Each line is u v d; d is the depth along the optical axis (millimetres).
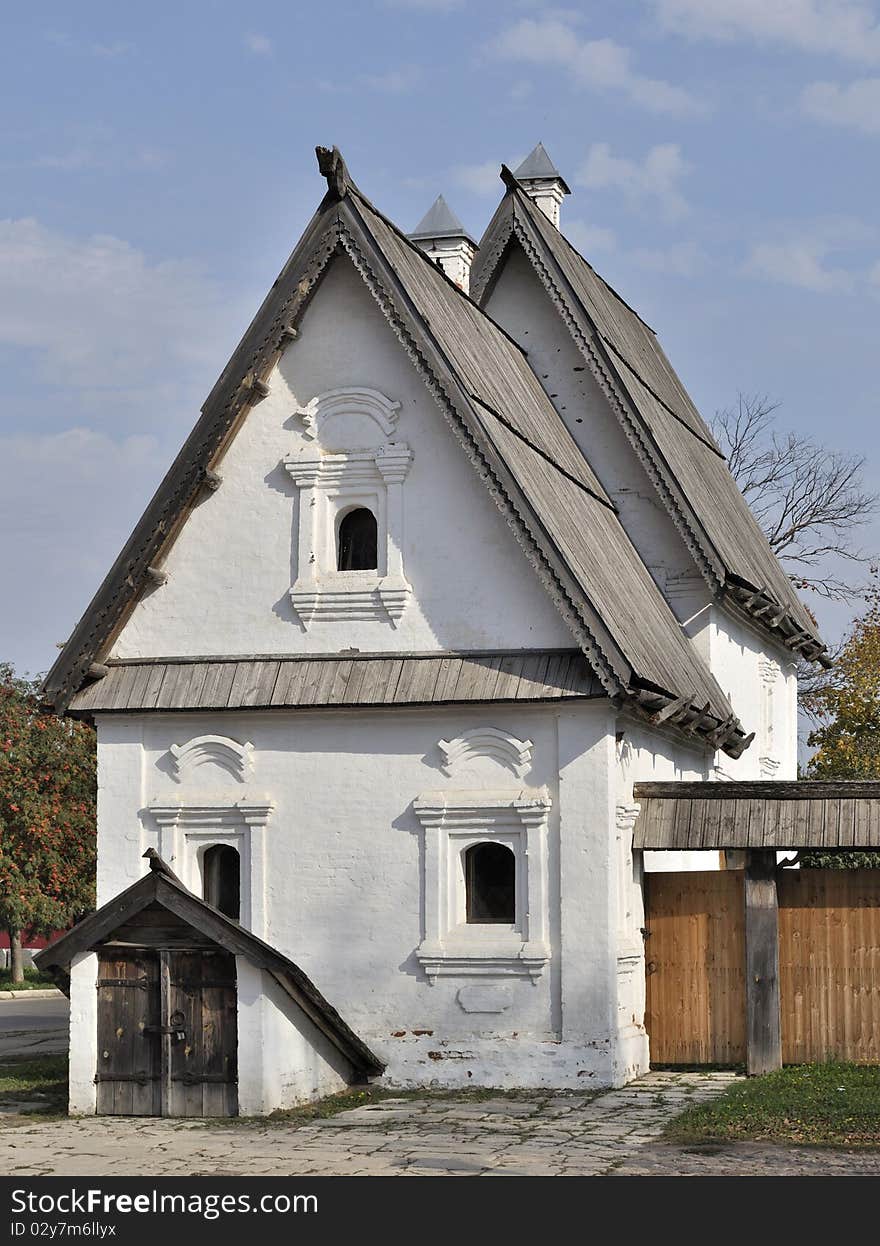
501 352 26000
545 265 27875
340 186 22641
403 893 22141
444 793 22109
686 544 27078
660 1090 21078
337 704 22203
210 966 20016
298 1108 20156
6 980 56062
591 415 27906
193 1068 19906
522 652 21938
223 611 23281
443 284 24938
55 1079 24062
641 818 22891
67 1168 16031
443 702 21875
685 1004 23141
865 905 22578
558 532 21891
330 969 22250
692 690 24328
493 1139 17453
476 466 21859
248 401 23266
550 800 21672
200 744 23031
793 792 22516
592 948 21297
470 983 21734
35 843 50719
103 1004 20312
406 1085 21734
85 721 24109
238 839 22875
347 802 22484
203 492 23484
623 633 21844
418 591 22516
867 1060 22344
